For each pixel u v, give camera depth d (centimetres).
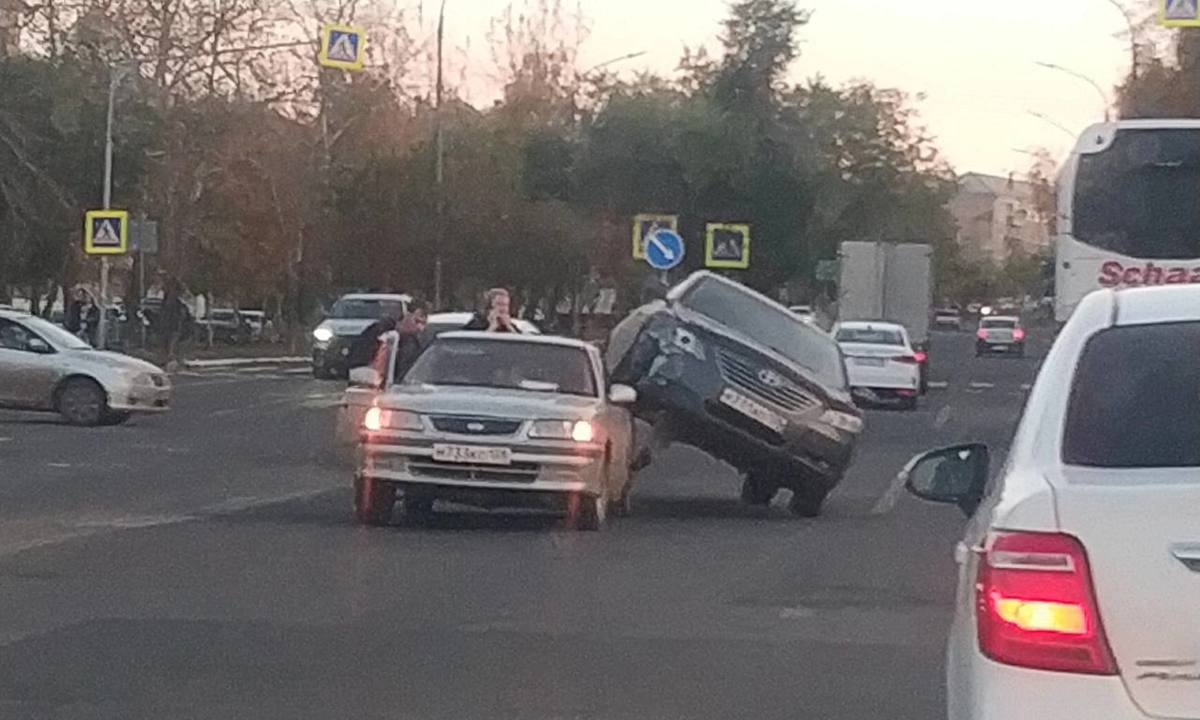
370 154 6294
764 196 5666
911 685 1089
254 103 5769
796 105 5850
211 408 3834
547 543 1759
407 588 1441
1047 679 534
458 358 1939
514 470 1809
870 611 1368
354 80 6431
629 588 1469
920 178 9119
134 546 1652
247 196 6141
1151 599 525
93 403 3188
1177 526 527
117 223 4612
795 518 2095
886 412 4409
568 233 5800
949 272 12812
